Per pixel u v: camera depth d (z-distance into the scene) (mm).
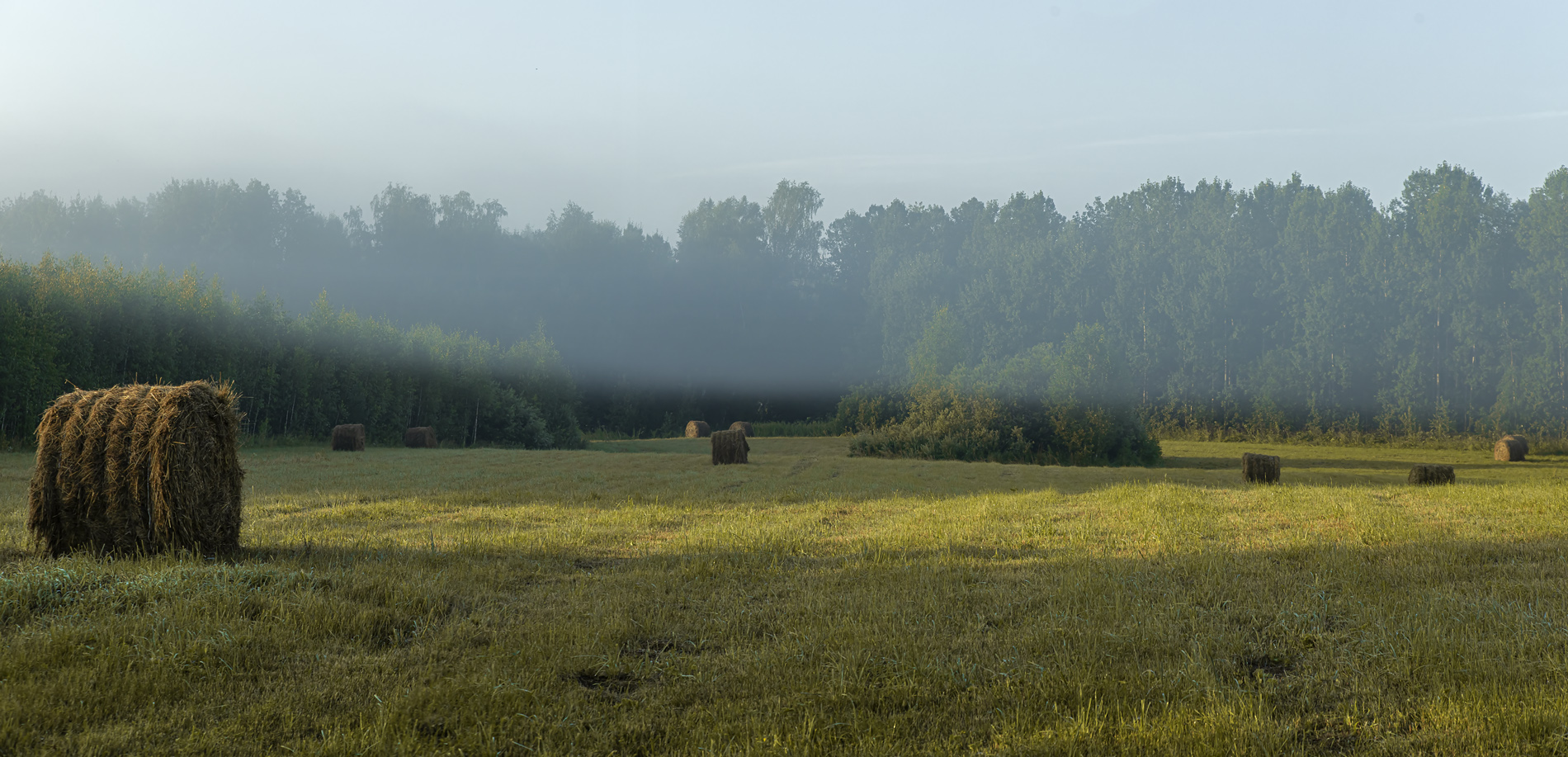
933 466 24438
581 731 4078
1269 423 58875
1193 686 4570
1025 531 10180
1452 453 46406
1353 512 11523
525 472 19625
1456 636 5301
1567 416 50812
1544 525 10070
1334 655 5188
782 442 43594
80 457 7578
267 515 11547
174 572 6410
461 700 4359
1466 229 58656
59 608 5625
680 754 3865
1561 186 56188
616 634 5559
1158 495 13547
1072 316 70438
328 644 5223
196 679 4617
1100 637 5449
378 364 36250
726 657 5199
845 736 4035
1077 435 34719
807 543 9312
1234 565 7703
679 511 12500
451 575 7289
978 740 4016
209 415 7922
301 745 3816
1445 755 3791
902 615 5992
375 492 14562
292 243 65812
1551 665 4699
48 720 4000
